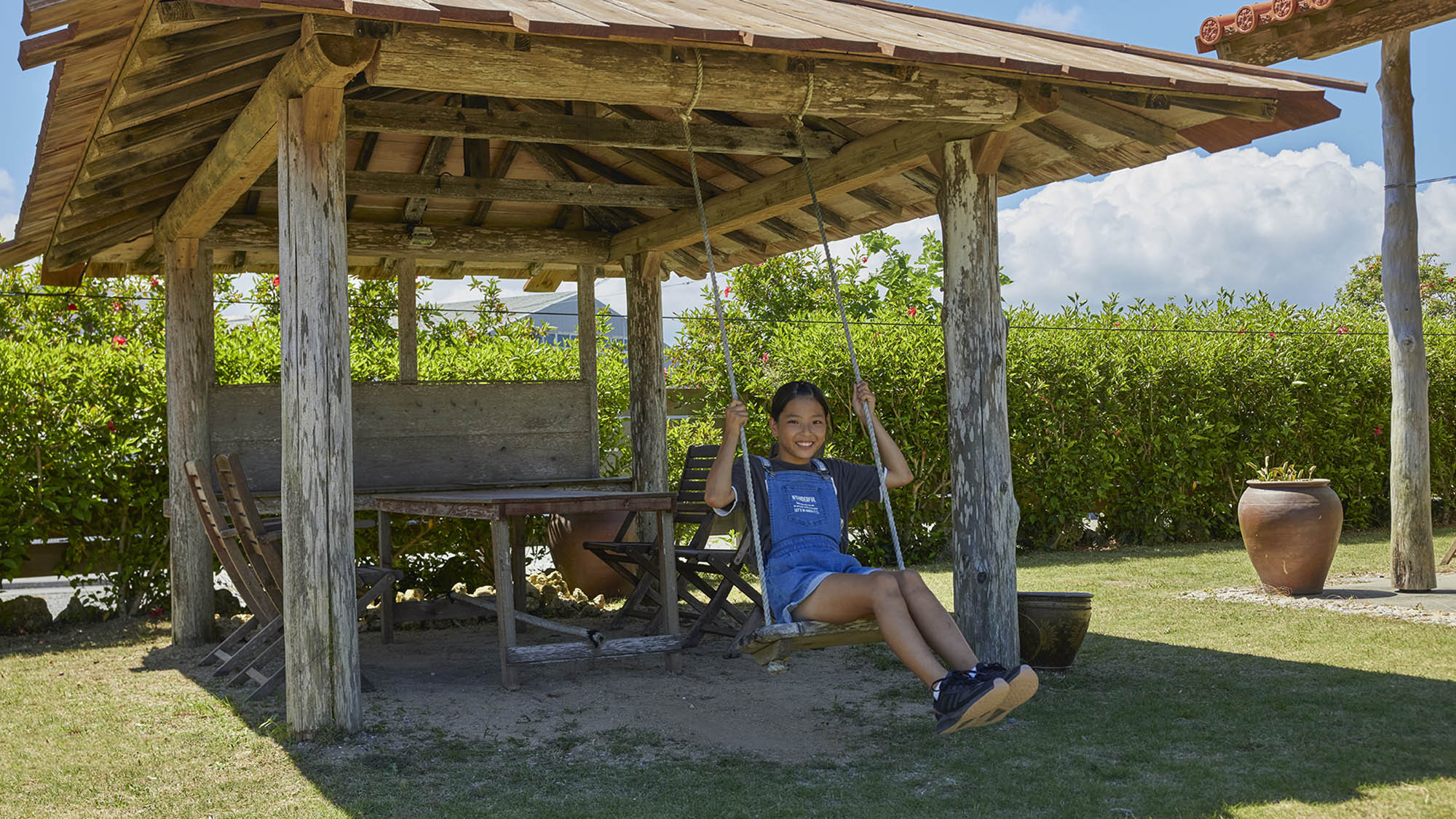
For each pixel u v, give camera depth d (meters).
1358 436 13.40
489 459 8.98
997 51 5.09
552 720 5.30
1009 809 3.88
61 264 8.06
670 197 8.02
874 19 5.84
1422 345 8.72
